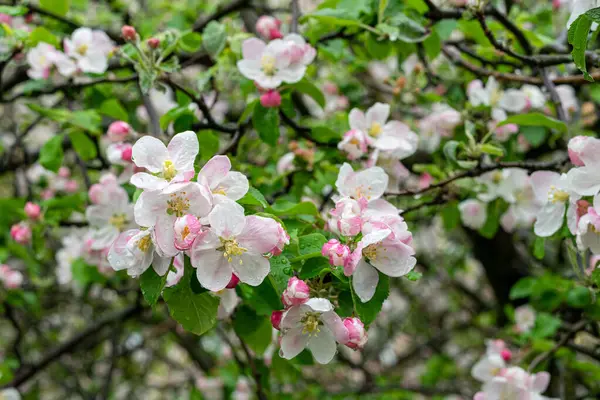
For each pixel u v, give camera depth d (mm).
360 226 639
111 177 813
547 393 1055
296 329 639
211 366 1523
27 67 975
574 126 924
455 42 911
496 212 889
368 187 673
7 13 824
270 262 634
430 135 942
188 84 1083
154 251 621
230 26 874
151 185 606
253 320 723
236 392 1212
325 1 875
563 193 715
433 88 1104
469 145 813
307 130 818
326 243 629
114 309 1606
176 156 625
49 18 996
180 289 641
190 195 610
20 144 1261
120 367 1854
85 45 867
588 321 878
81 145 900
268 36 855
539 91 933
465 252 1697
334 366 1657
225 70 836
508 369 791
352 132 769
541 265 1403
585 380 1195
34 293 1276
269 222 615
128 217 814
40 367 1147
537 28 1120
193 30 977
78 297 1527
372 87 1283
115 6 1264
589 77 634
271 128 771
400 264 632
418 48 943
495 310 1657
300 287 621
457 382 1625
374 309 634
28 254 1088
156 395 2113
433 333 1966
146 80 759
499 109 878
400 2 831
